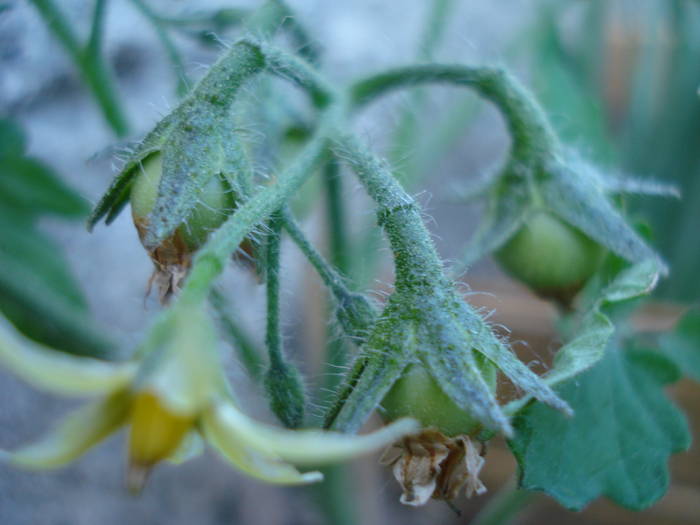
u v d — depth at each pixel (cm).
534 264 9
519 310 13
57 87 14
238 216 7
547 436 8
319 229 14
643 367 9
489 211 9
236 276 13
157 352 6
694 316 10
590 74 14
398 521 14
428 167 12
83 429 6
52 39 12
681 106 15
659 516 14
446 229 17
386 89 9
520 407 7
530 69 14
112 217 8
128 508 12
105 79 10
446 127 13
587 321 8
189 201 7
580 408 8
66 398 13
